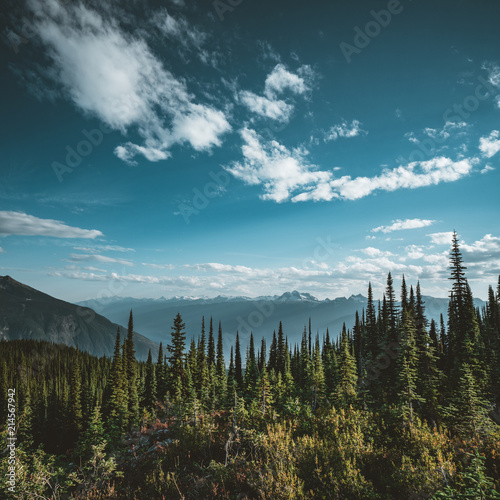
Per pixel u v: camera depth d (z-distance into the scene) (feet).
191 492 35.73
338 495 30.17
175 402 153.17
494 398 85.61
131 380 215.51
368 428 47.67
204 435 50.55
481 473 27.32
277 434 43.65
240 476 36.24
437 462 33.81
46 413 235.61
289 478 31.86
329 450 37.96
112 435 123.44
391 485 32.04
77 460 109.40
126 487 42.22
